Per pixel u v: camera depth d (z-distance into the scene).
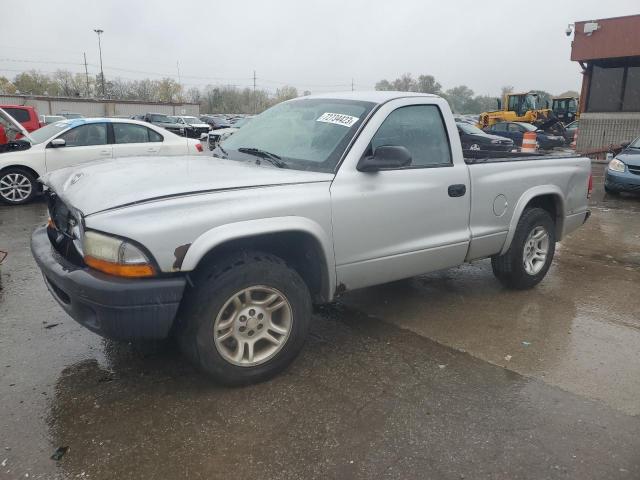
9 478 2.38
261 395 3.12
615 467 2.54
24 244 6.32
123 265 2.70
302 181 3.26
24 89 82.31
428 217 3.89
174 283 2.78
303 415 2.92
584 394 3.21
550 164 5.01
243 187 3.06
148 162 3.70
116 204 2.81
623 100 20.33
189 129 37.62
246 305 3.09
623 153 11.35
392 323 4.23
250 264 3.03
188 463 2.52
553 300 4.86
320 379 3.31
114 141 9.66
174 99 88.94
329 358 3.60
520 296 4.94
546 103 34.31
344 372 3.41
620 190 10.85
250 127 4.34
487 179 4.34
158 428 2.78
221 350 3.04
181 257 2.78
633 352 3.80
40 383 3.18
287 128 3.96
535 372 3.47
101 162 3.82
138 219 2.74
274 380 3.29
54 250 3.29
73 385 3.17
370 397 3.12
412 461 2.56
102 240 2.73
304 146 3.68
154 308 2.76
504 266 4.86
